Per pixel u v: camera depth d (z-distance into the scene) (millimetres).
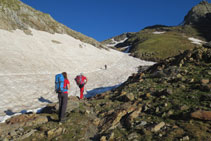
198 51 11133
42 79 25016
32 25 59188
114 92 11359
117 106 7535
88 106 8602
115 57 74500
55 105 7801
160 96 7121
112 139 4602
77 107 8086
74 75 33000
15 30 46312
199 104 5449
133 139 4359
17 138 5133
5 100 14219
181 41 102812
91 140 4953
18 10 59594
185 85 7652
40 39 52094
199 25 158125
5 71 23625
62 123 6160
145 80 11102
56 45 54875
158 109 5918
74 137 5027
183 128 4414
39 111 9633
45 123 6383
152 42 101312
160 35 133000
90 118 6695
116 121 5836
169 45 91188
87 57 57344
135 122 5348
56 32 70688
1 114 11008
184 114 5012
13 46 36531
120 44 171125
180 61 11500
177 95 6734
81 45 69938
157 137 4230
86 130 5605
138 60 69812
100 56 66312
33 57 35562
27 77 23969
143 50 84750
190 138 3900
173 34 137875
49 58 39750
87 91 21750
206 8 186250
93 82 29391
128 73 43062
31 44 43969
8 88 17688
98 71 42000
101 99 10031
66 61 43188
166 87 8234
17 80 21422
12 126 6203
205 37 124125
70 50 57125
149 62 65812
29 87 19719
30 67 29422
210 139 3717
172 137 4090
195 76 8375
